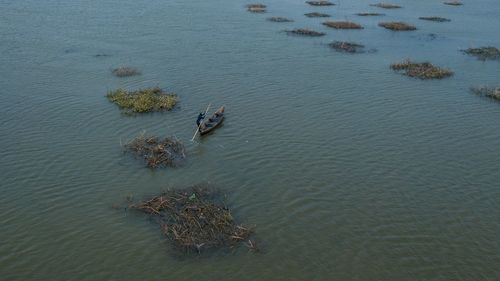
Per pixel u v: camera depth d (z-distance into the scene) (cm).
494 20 8981
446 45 7131
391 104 4809
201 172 3462
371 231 2903
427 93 5156
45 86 4944
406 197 3256
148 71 5481
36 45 6306
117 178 3353
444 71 5797
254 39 6981
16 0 9062
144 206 3002
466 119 4528
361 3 10438
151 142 3806
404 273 2586
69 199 3108
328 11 9394
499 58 6544
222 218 2884
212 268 2562
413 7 10144
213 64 5803
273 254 2677
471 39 7519
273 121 4319
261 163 3612
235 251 2681
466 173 3581
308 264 2620
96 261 2600
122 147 3756
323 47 6738
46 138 3866
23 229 2825
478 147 3994
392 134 4156
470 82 5569
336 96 4956
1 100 4547
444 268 2633
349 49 6638
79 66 5575
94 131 4025
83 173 3397
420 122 4419
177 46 6462
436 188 3372
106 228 2844
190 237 2731
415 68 5859
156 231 2825
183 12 8544
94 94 4784
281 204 3130
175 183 3309
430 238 2861
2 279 2461
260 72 5594
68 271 2531
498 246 2811
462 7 10275
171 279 2484
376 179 3456
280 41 6944
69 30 7069
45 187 3222
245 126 4206
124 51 6184
